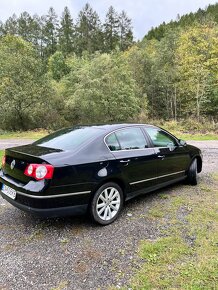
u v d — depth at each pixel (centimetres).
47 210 325
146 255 296
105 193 375
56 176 323
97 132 397
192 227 362
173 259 288
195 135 1744
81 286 248
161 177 470
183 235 340
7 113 2245
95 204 361
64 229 363
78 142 376
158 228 361
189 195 493
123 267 275
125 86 2523
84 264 282
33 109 2323
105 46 5875
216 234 341
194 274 261
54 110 2597
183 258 289
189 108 2920
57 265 281
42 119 2505
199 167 595
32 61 2314
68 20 6175
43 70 2473
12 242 329
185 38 3127
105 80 2523
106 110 2523
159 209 427
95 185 356
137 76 3138
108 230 359
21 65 2248
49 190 321
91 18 6144
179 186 550
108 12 6197
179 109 3044
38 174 324
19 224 379
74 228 366
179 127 2156
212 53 2938
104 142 385
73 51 5669
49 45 6044
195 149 568
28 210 331
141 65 3169
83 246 317
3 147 1179
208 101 2791
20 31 5819
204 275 259
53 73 3862
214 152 1028
